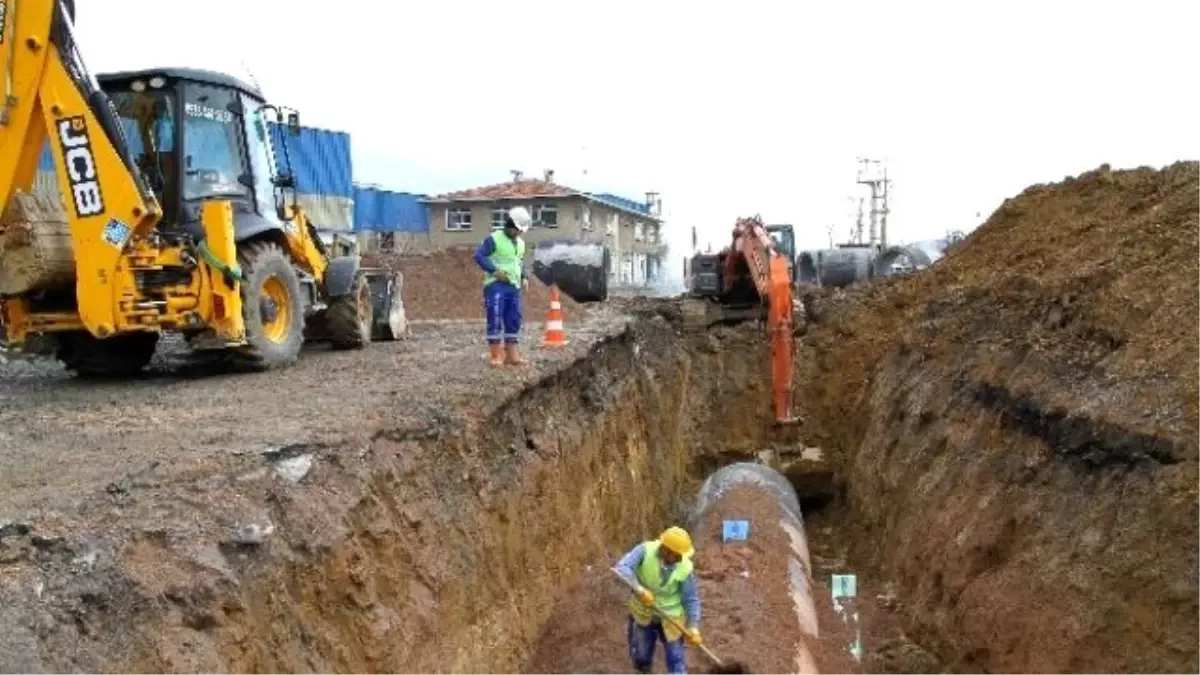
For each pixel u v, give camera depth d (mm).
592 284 24359
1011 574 8109
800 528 12234
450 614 7355
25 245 10000
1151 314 8516
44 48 9680
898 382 14156
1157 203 11594
